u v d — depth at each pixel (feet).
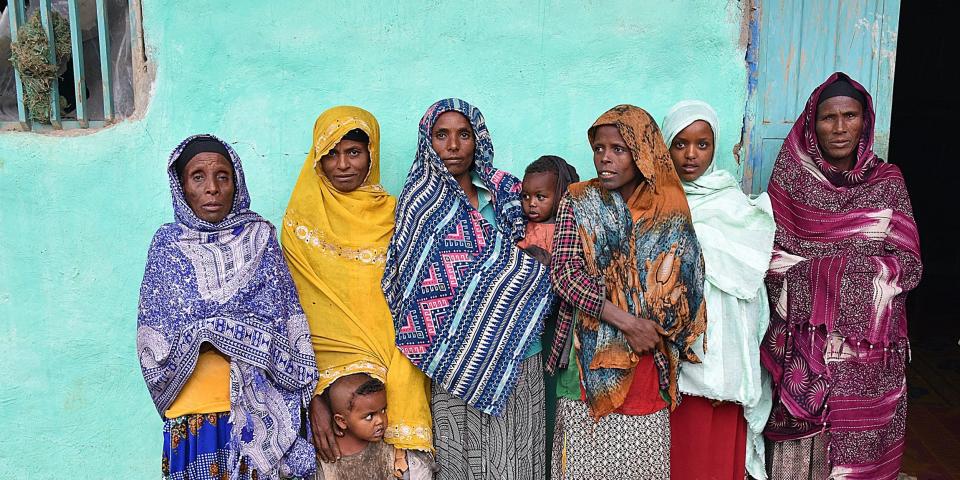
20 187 9.17
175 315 6.87
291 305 7.42
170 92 9.21
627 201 7.77
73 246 9.33
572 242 7.71
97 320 9.46
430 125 7.70
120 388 9.59
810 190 8.13
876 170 8.15
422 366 7.50
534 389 7.92
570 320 7.89
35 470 9.66
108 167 9.25
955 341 17.80
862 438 8.07
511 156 9.68
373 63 9.41
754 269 7.89
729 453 8.29
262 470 6.96
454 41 9.45
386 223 8.00
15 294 9.34
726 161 9.78
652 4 9.50
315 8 9.27
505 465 7.68
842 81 8.05
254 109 9.36
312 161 7.85
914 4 20.30
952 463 11.58
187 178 6.99
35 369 9.48
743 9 9.53
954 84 20.40
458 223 7.69
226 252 7.06
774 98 9.71
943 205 21.03
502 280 7.63
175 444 6.95
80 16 9.33
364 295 7.73
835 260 7.96
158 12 9.08
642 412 7.63
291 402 7.27
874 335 7.96
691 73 9.63
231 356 6.90
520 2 9.43
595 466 7.68
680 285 7.63
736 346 7.98
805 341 8.07
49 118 9.13
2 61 9.25
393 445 7.53
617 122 7.39
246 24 9.23
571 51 9.55
